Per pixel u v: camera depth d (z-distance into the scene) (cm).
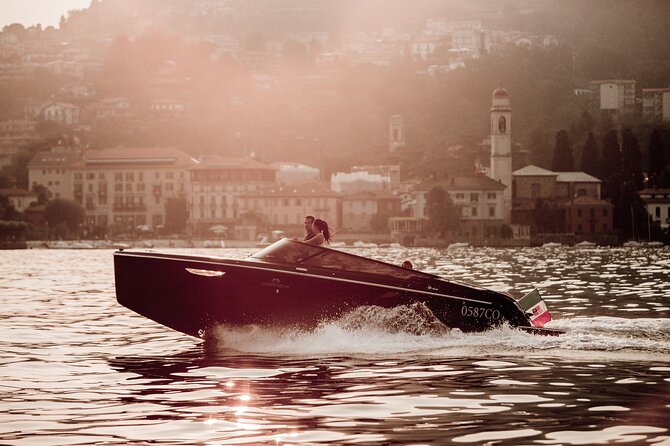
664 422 1345
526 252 13438
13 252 16275
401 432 1312
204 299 2139
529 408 1451
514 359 1909
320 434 1308
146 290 2166
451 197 19425
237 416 1426
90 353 2131
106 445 1263
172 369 1870
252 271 2109
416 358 1947
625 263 7881
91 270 7438
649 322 2422
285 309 2120
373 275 2136
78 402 1545
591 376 1708
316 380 1717
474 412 1430
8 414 1455
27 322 2862
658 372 1741
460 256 11188
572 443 1237
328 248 2167
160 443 1270
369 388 1633
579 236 19238
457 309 2152
